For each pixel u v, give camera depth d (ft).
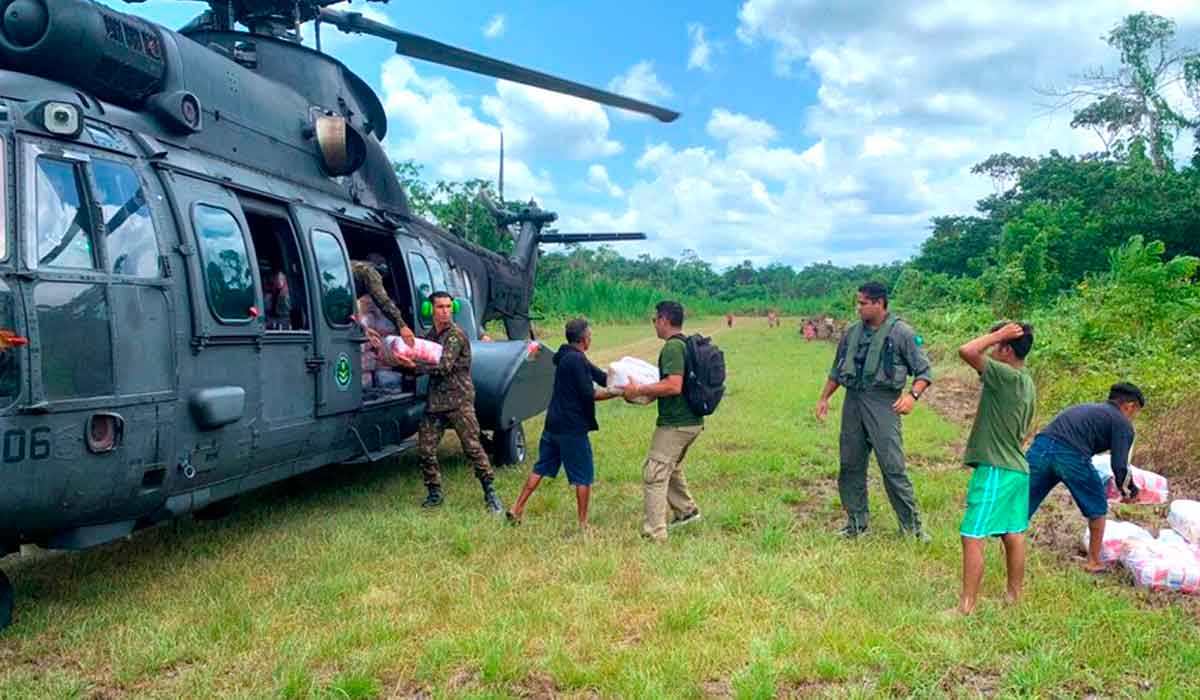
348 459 22.97
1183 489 23.88
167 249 15.81
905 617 14.40
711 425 36.19
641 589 15.83
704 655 12.96
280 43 23.99
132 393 14.61
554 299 151.74
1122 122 115.34
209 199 17.54
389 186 28.63
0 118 13.58
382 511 22.29
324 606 15.31
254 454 18.28
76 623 14.73
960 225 137.28
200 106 18.53
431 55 24.94
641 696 11.63
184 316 16.05
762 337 118.11
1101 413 16.96
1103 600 15.11
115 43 16.31
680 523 20.57
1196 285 49.21
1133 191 90.22
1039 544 19.21
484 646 13.25
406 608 15.26
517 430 28.71
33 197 13.55
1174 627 13.94
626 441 32.45
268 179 20.85
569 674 12.32
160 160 16.35
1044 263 79.51
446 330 22.18
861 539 19.22
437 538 19.65
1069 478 16.90
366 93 27.43
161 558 18.31
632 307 155.94
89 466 13.91
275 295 20.54
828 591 15.76
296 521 21.39
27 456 13.05
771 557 17.75
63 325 13.56
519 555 18.24
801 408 41.63
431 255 30.04
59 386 13.43
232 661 13.15
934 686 12.03
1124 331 42.57
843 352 19.83
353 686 12.05
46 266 13.48
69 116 14.26
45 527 13.84
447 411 22.27
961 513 21.74
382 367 24.64
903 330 19.10
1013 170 135.85
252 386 18.08
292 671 12.43
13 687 12.42
